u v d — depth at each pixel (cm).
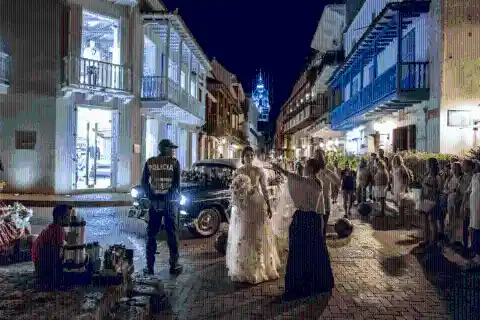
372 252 916
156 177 738
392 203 1641
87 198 1659
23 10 1748
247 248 699
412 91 1669
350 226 1064
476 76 1533
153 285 618
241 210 707
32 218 1292
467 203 865
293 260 640
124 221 1293
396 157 1359
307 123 4466
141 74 2052
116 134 1928
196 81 2834
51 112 1758
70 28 1775
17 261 747
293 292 630
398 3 1672
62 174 1777
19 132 1748
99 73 1858
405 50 1909
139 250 927
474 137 1534
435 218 948
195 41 2405
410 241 1030
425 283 706
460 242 954
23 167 1752
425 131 1688
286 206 927
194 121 2795
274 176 989
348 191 1448
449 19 1541
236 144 5294
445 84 1544
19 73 1747
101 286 579
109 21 1916
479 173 793
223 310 581
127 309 535
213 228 1101
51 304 507
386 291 664
